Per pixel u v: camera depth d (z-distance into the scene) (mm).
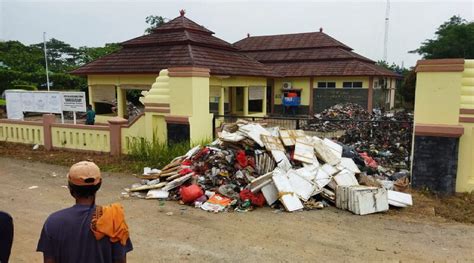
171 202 7176
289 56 29578
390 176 8539
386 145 11227
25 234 5492
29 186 8258
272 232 5645
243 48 32406
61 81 36875
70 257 2344
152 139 10828
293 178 7125
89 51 50688
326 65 27375
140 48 20094
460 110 7395
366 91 25922
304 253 4926
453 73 7371
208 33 21234
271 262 4664
